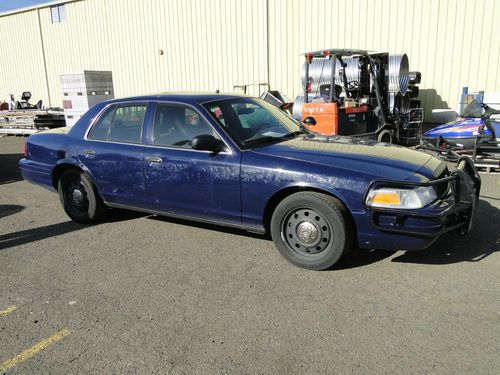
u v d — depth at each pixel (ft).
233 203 14.38
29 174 19.72
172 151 15.46
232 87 51.08
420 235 12.07
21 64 70.90
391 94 35.09
